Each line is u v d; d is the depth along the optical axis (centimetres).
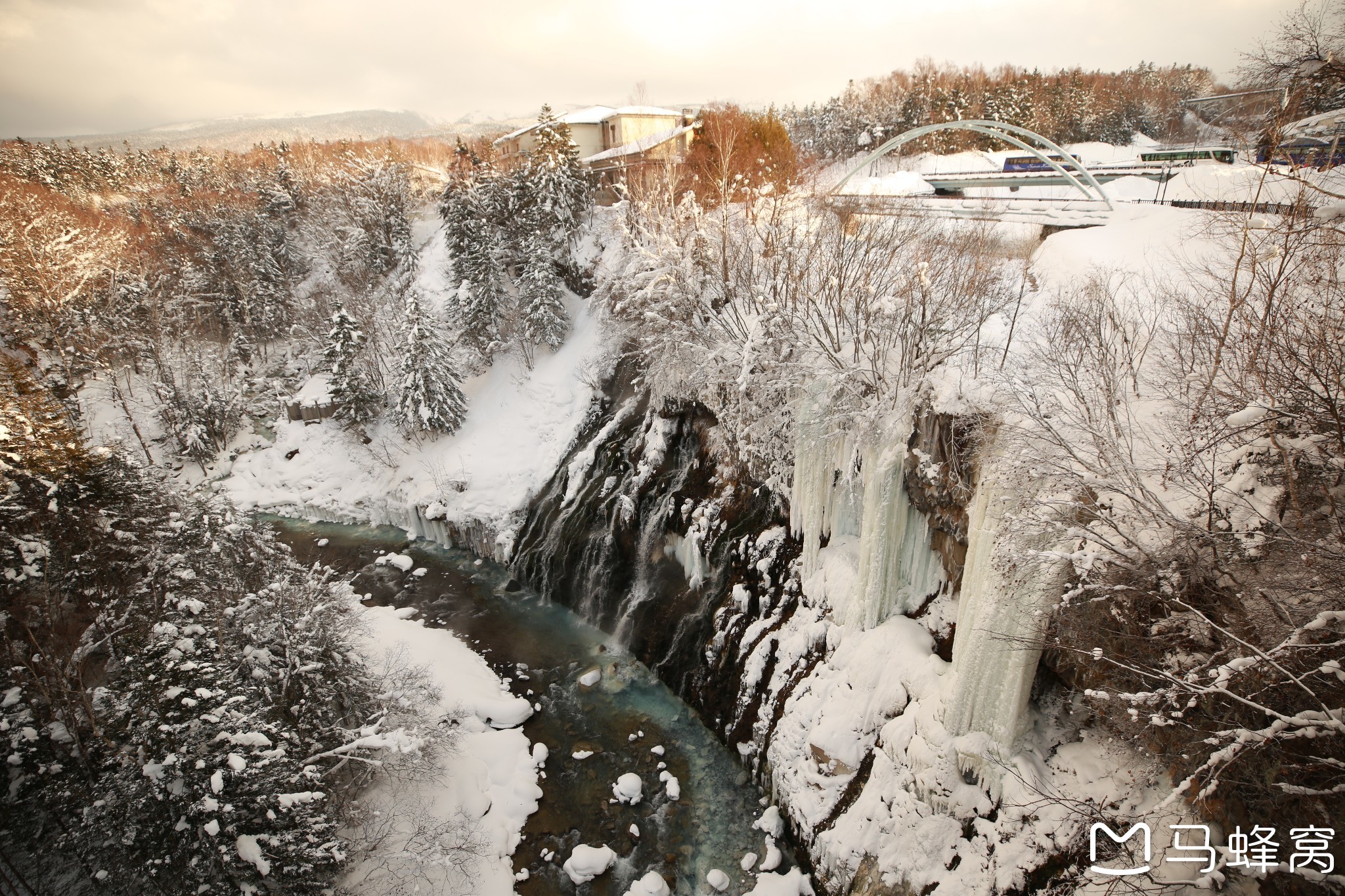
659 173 3831
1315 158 1371
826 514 2342
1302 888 1034
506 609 3189
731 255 3139
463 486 3888
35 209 5659
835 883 1706
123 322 5106
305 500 4394
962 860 1513
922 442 1955
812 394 2300
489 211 5031
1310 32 1271
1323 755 1023
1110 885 1158
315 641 1964
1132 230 2577
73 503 2062
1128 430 1460
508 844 1952
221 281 5906
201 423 4750
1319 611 1030
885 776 1738
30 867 1748
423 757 2017
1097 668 1411
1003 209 3291
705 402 2986
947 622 1894
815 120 9000
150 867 1543
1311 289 1402
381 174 6431
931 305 2152
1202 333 1433
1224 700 1127
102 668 2147
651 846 1950
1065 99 7844
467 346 4647
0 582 1886
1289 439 1199
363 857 1809
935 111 7519
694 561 2778
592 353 4106
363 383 4409
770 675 2259
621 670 2697
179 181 9762
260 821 1545
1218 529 1201
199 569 1898
